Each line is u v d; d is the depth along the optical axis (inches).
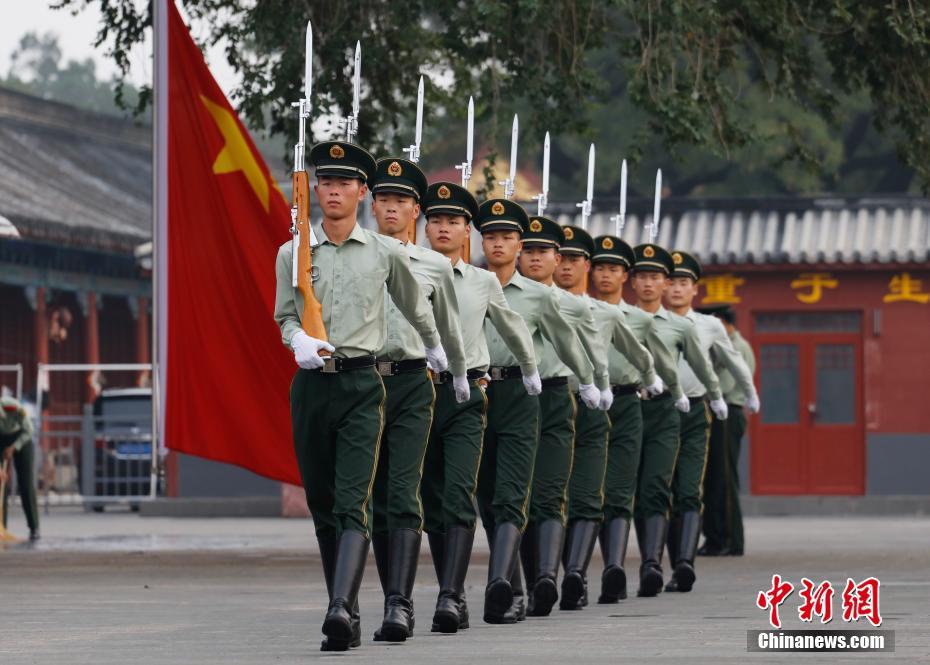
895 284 2399.1
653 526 1074.1
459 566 836.0
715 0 1439.5
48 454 2429.9
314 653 740.7
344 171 762.8
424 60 1569.9
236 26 1547.7
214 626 884.6
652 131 1514.5
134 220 3661.4
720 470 1451.8
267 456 1391.5
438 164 3873.0
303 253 757.3
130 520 2201.0
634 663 693.3
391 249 766.5
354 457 755.4
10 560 1454.2
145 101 1583.4
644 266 1128.2
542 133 1520.7
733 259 2409.0
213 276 1400.1
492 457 906.1
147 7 1574.8
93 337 3548.2
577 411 989.2
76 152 3993.6
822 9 1499.8
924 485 2390.5
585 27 1480.1
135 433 2375.7
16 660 730.2
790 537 1786.4
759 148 3378.4
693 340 1128.2
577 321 965.2
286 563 1413.6
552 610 971.9
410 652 740.0
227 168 1401.3
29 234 3238.2
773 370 2437.3
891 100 1519.4
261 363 1395.2
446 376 844.6
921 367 2390.5
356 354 757.3
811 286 2413.9
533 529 946.7
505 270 935.7
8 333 3403.1
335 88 1507.1
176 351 1395.2
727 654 727.1
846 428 2417.6
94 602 1045.8
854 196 2444.6
